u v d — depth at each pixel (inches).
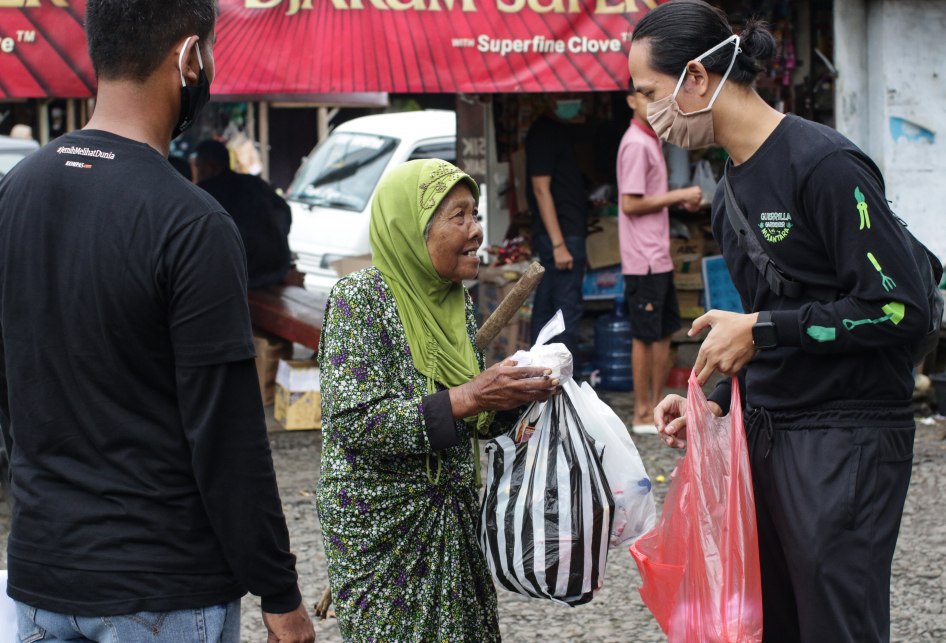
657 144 222.7
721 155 283.9
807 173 80.0
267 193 288.2
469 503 90.0
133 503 66.6
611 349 274.1
